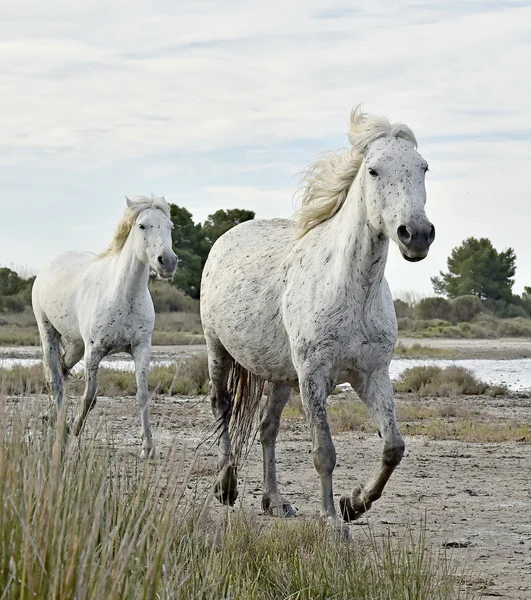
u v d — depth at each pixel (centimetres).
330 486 674
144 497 456
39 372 1298
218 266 873
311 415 682
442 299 6556
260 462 1085
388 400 679
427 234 600
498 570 621
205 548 490
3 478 353
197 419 1419
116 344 1184
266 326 762
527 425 1514
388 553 521
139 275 1189
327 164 742
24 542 325
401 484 965
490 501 878
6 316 4741
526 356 3834
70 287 1262
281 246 804
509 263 8038
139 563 368
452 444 1296
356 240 668
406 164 626
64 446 459
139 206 1205
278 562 529
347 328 671
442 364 3288
